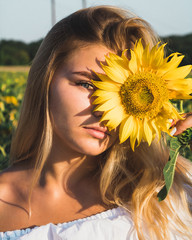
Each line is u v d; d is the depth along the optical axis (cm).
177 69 155
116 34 166
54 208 177
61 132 163
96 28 165
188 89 156
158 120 155
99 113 155
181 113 177
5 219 174
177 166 203
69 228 160
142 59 154
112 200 184
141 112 154
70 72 160
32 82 186
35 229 160
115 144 191
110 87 153
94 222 164
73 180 183
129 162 201
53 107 166
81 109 156
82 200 181
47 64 171
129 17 181
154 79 154
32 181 180
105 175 186
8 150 331
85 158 183
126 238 165
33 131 189
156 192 187
